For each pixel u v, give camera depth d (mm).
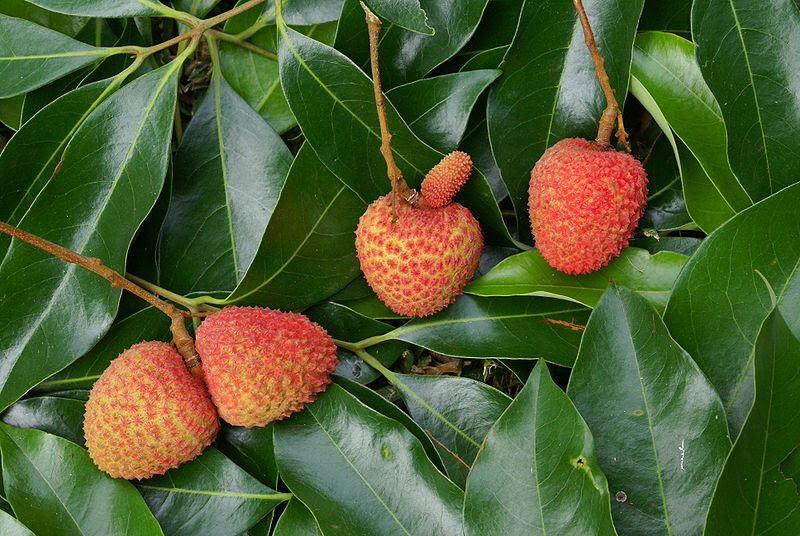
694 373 467
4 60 519
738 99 489
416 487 481
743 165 487
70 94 514
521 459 463
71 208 506
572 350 498
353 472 487
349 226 507
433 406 506
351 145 500
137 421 479
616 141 513
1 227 471
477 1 505
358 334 515
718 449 465
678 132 496
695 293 479
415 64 511
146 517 490
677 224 515
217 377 480
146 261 518
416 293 490
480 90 502
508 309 506
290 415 495
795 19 488
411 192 487
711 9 492
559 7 502
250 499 493
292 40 503
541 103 507
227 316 489
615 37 499
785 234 477
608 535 453
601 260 490
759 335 451
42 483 492
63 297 503
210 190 521
